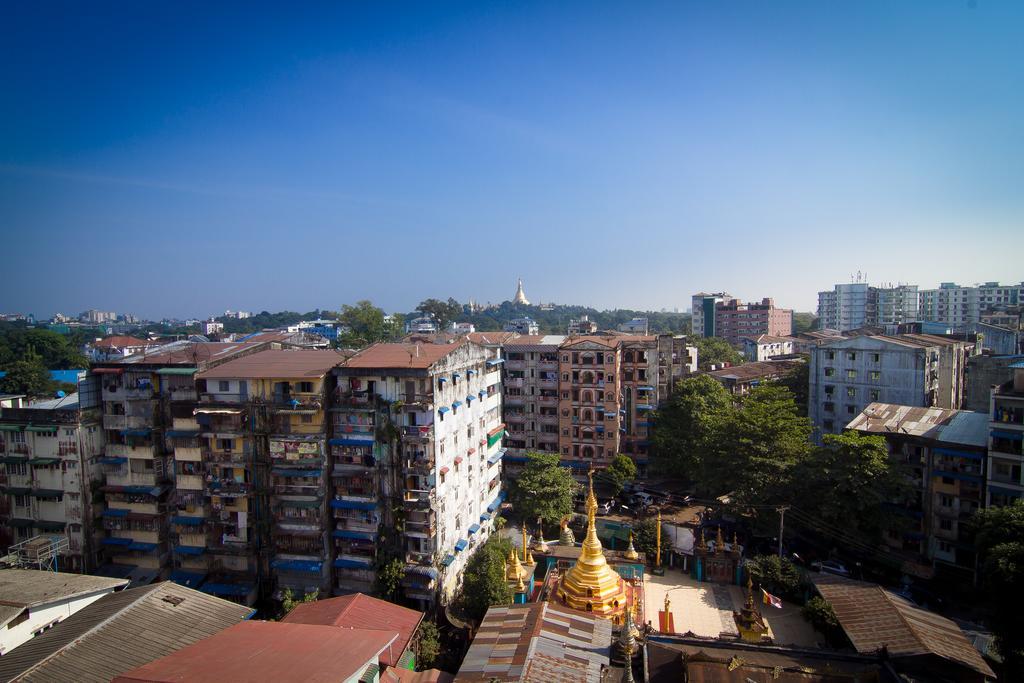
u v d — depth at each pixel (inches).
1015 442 2458.2
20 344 6018.7
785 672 1566.2
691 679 1545.3
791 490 2881.4
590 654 1686.8
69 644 1565.0
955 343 3863.2
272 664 1284.4
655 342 3892.7
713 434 3250.5
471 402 2903.5
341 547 2544.3
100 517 2691.9
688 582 2635.3
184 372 2603.3
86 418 2645.2
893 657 1697.8
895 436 2812.5
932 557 2674.7
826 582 2218.3
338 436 2514.8
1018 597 1807.3
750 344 7568.9
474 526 2856.8
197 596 1868.8
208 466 2583.7
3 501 2731.3
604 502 3582.7
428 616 2361.0
